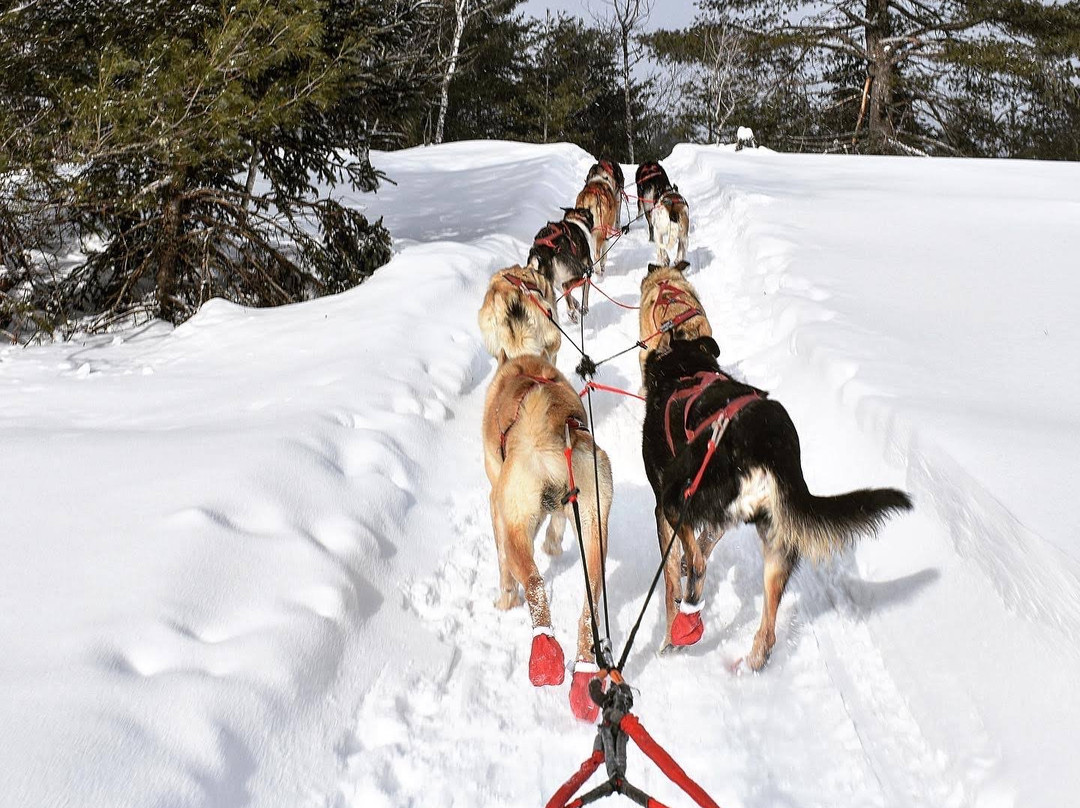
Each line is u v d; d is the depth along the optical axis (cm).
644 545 560
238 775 337
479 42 4091
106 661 359
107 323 980
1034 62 2794
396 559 512
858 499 398
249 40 896
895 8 3180
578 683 384
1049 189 1484
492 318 688
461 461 651
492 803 358
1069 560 353
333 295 992
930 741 377
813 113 3509
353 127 1144
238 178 1499
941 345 693
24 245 969
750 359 826
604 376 833
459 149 2711
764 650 429
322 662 406
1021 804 323
